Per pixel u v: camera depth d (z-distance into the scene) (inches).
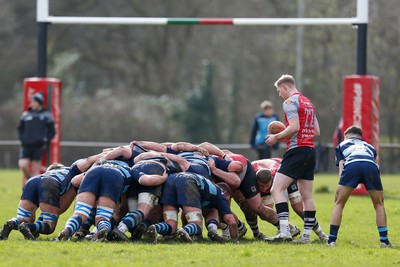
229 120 6072.8
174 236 1552.7
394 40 4948.3
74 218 1486.2
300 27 5329.7
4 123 5423.2
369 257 1370.6
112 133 5383.9
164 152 1624.0
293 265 1263.5
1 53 6471.5
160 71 6545.3
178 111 5767.7
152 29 6530.5
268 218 1640.0
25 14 6486.2
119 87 6988.2
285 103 1562.5
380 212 1528.1
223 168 1624.0
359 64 2672.2
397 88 5078.7
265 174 1637.6
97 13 6289.4
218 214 1582.2
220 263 1267.2
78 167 1567.4
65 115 5398.6
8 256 1309.1
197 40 6599.4
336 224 1526.8
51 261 1262.3
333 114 5413.4
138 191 1529.3
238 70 6092.5
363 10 2659.9
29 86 2780.5
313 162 1581.0
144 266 1227.9
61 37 6294.3
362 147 1539.1
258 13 6181.1
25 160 2714.1
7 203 2356.1
